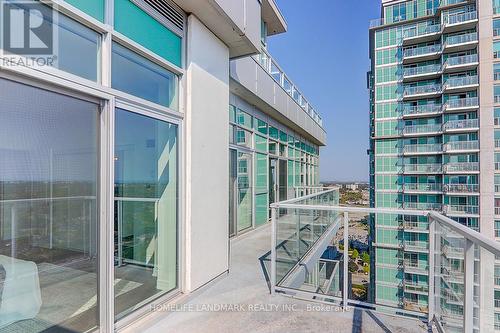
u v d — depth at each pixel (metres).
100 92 2.04
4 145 1.51
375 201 27.08
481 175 22.08
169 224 2.85
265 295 3.06
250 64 6.00
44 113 1.71
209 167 3.36
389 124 27.00
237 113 6.27
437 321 2.29
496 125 21.89
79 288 1.92
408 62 26.50
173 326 2.39
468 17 23.33
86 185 1.98
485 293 1.44
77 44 1.90
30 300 1.65
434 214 2.34
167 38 2.81
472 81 23.09
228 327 2.37
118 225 2.28
